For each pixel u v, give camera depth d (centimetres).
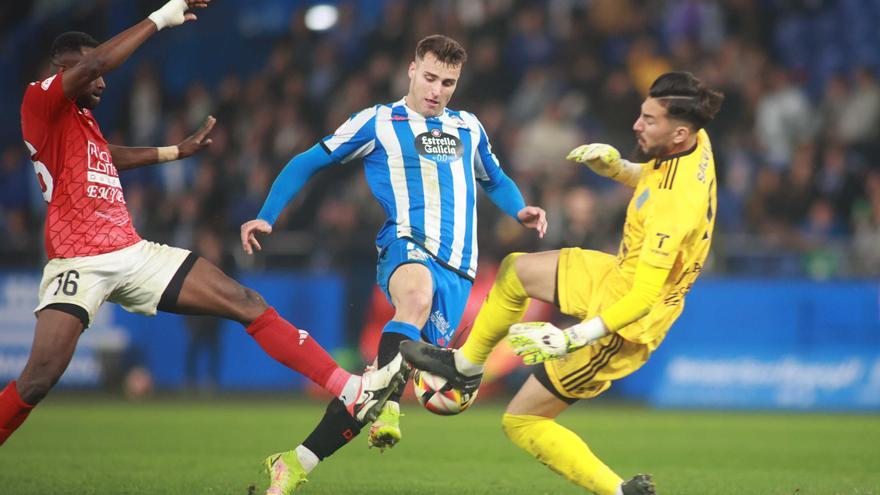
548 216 4444
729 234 4697
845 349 4281
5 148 6219
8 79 6438
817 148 4984
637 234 1702
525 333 1619
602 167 1819
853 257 4488
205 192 4944
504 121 5053
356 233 4650
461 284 2066
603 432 3425
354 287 4603
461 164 2067
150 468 2444
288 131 5266
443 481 2289
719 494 2111
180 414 3869
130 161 2000
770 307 4328
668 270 1628
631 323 1692
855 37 5641
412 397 4512
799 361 4297
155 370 4644
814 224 4606
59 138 1761
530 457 2759
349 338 4581
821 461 2716
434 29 5597
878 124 5044
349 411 1762
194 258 1823
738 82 5209
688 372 4369
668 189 1656
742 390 4328
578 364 1747
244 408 4122
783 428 3550
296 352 1783
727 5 5678
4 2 6525
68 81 1723
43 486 2125
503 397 4462
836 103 5122
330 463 2603
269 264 4847
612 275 1731
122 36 1742
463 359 1762
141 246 1811
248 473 2358
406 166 2028
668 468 2578
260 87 5666
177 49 6606
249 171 5156
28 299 4581
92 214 1769
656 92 1672
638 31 5584
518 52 5431
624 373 1753
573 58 5434
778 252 4550
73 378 4650
